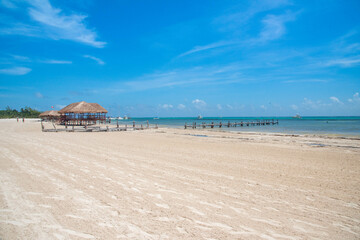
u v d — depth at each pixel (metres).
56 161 8.05
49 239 3.02
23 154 9.25
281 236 3.35
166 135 21.42
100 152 10.45
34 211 3.89
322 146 14.02
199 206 4.40
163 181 6.04
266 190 5.53
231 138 18.86
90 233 3.23
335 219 4.01
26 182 5.48
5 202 4.23
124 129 28.14
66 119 40.38
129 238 3.13
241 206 4.47
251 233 3.41
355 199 5.02
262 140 17.38
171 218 3.83
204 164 8.41
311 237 3.35
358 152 11.79
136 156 9.71
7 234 3.10
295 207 4.51
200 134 23.05
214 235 3.30
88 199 4.55
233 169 7.71
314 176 6.97
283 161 9.26
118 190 5.18
